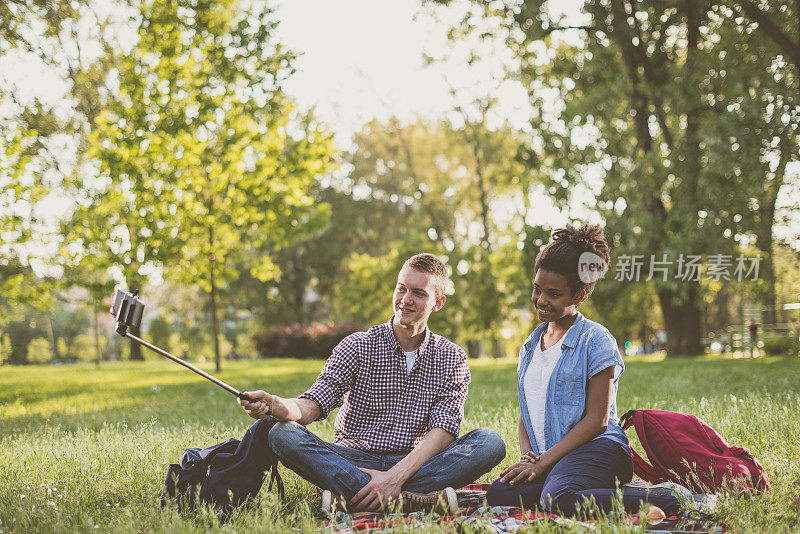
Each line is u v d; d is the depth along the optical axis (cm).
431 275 371
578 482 318
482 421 563
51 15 1834
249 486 337
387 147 4000
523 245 2130
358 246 4519
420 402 371
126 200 1527
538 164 2148
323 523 281
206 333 4575
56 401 1084
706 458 339
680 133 1962
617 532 255
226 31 1563
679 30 2045
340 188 4366
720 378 1010
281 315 4428
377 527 284
